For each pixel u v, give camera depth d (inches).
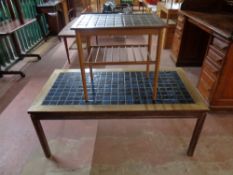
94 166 54.7
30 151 60.2
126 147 60.6
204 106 49.2
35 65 119.9
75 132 67.0
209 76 73.4
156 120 71.9
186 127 68.5
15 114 76.1
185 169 53.4
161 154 58.0
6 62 115.6
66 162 56.2
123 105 50.9
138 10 236.5
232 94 71.1
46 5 154.6
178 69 71.2
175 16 136.3
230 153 58.2
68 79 66.0
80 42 44.7
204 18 82.5
